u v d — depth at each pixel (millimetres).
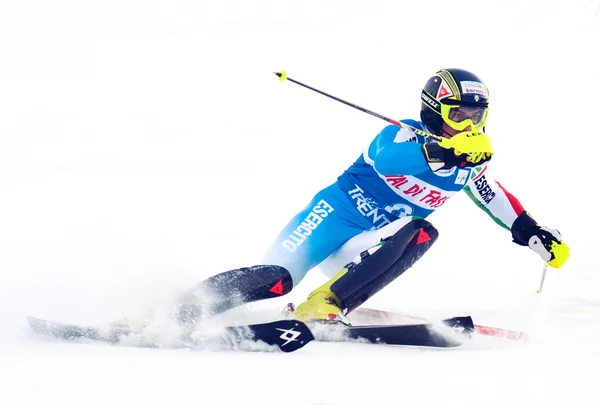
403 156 17016
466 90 17406
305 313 16891
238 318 17047
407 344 16359
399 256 16812
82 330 15297
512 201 19250
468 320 16812
